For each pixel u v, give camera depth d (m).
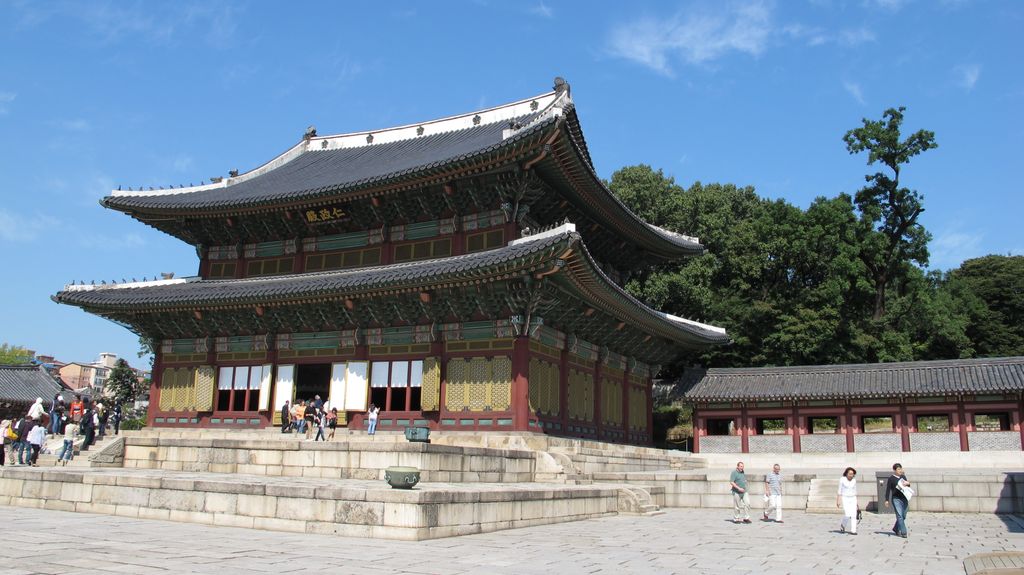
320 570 13.69
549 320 39.31
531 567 14.86
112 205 49.69
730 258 73.50
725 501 31.23
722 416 50.84
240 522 20.30
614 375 48.19
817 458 47.62
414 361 40.03
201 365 46.75
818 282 72.12
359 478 27.56
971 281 91.75
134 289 48.66
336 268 46.44
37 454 33.75
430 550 16.72
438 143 53.06
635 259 54.81
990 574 14.78
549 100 50.56
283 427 41.44
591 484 31.50
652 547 18.84
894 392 46.03
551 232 35.53
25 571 12.57
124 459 34.81
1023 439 43.69
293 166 58.34
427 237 43.69
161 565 13.62
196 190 54.03
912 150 74.00
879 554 18.56
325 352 42.81
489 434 36.09
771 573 15.19
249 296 41.12
